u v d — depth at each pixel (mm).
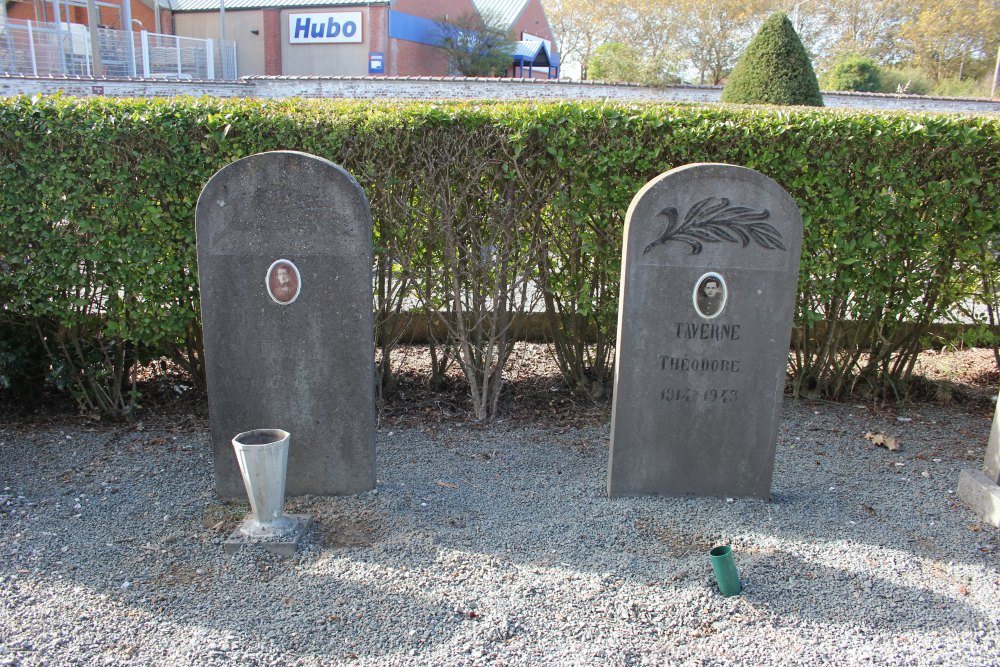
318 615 3066
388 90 23156
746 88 13438
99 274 4797
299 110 4969
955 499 4160
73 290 4957
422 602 3152
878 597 3244
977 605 3203
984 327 5445
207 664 2791
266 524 3586
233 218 3660
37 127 4555
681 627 3043
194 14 43344
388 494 4059
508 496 4145
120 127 4586
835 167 4953
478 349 5352
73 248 4734
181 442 4855
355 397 3920
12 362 4934
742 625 3059
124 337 4898
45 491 4141
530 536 3688
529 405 5582
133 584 3271
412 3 42312
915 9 43156
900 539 3719
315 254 3715
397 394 5703
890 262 5176
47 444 4766
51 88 20781
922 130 4883
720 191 3695
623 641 2947
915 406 5637
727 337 3883
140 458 4594
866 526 3850
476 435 5055
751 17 44031
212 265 3715
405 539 3611
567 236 5098
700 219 3723
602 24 50656
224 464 3984
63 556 3484
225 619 3045
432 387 5785
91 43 27766
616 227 5027
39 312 4797
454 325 5449
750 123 4871
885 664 2859
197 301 4992
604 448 4863
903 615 3137
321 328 3811
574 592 3240
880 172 4984
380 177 4832
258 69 43031
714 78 45875
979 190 5090
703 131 4836
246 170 3619
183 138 4684
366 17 40625
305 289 3754
